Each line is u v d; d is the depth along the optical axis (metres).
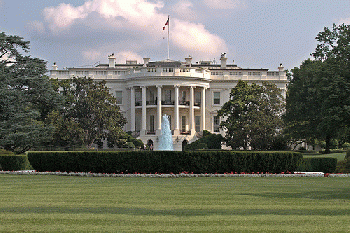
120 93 130.62
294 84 100.69
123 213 25.23
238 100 102.38
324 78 74.12
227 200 30.11
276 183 41.19
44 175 49.78
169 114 128.25
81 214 24.89
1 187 37.59
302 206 27.62
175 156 48.62
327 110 70.75
